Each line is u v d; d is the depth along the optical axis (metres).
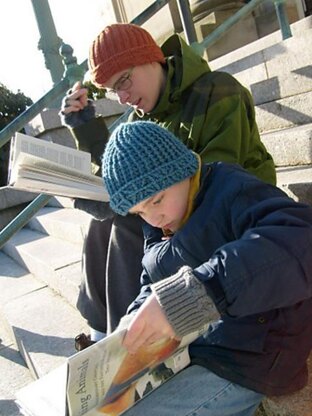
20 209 5.43
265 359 1.20
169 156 1.14
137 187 1.11
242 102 1.74
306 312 1.21
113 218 1.71
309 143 2.38
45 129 4.77
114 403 1.13
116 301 1.76
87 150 1.97
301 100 2.91
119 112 5.13
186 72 1.75
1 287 3.75
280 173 2.39
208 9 5.95
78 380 1.00
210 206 1.21
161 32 6.31
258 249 0.99
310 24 4.09
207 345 1.26
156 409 1.19
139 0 6.74
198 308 0.96
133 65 1.76
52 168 1.58
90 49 1.83
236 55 4.54
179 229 1.27
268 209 1.09
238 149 1.65
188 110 1.73
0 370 2.71
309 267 1.00
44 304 3.13
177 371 1.27
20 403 1.22
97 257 1.86
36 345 2.57
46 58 5.59
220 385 1.23
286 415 1.36
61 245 3.99
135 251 1.71
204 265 1.02
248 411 1.31
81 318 2.78
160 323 0.98
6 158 7.68
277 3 3.90
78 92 1.98
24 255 4.08
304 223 1.04
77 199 1.78
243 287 0.97
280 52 3.50
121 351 1.03
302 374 1.29
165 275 1.33
